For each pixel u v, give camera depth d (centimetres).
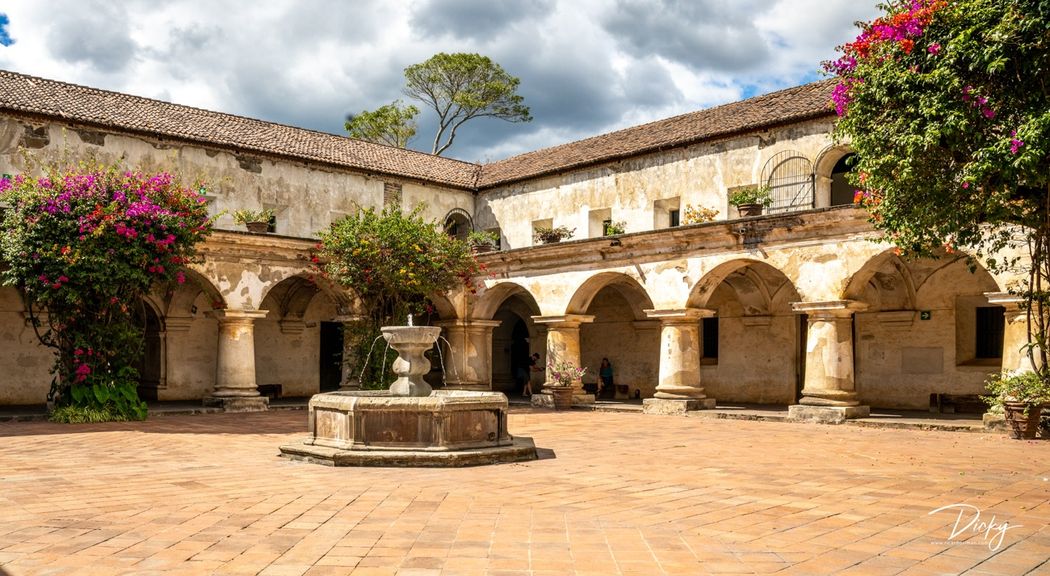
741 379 2312
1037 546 612
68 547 596
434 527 665
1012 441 1327
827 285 1684
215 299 2039
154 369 2369
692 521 693
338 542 613
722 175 2248
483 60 3809
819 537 636
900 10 1105
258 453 1170
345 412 1066
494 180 2872
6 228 1666
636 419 1802
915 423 1555
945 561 568
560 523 682
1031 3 952
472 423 1078
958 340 1942
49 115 2033
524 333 2983
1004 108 1014
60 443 1302
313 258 2170
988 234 1477
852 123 1155
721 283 2338
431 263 2102
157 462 1073
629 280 2170
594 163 2541
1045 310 1385
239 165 2405
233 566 547
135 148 2208
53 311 1711
